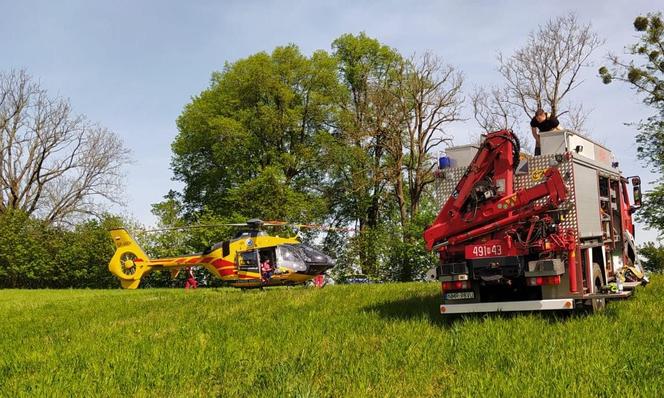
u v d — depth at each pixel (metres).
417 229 47.88
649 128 44.69
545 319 10.67
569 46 48.12
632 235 16.12
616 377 6.57
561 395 6.00
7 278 50.34
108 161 58.59
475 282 11.41
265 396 6.46
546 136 11.68
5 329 14.62
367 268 50.50
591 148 12.76
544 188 11.11
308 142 56.62
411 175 51.94
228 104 54.41
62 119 57.19
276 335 10.77
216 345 9.97
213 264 25.80
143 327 13.23
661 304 12.56
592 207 12.12
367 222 56.66
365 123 52.72
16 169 56.28
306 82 55.88
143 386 7.41
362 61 57.09
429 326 10.78
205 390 7.18
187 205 58.25
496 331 9.53
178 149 56.16
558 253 11.09
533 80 48.81
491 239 11.48
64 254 49.97
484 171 11.69
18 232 50.75
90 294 28.31
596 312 11.37
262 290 23.78
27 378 8.20
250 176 55.28
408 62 52.12
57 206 57.69
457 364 7.70
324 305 15.37
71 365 8.92
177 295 22.34
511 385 6.39
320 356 8.48
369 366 7.67
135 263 32.09
